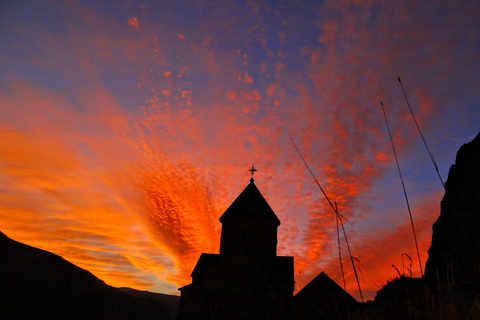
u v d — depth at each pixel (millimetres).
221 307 20484
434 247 20938
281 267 25094
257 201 28156
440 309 3035
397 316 5180
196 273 25203
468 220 18250
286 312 20234
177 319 20922
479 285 3820
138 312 57500
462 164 22719
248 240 26047
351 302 20031
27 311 34969
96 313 45000
